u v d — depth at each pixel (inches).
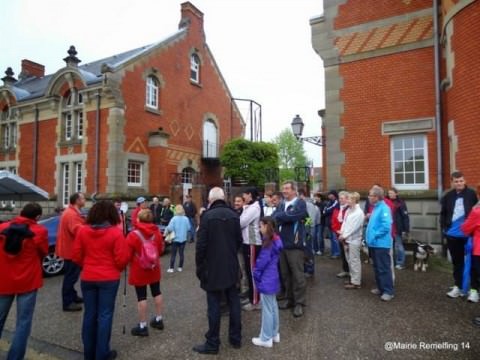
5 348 165.0
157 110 681.6
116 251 148.0
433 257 330.0
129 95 619.5
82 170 617.0
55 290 261.1
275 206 265.7
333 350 150.3
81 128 645.3
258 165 788.0
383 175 366.6
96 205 154.3
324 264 323.3
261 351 152.0
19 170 728.3
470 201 209.3
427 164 349.4
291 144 1654.8
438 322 176.1
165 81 710.5
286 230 201.5
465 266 205.6
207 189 797.9
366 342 156.7
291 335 167.3
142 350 155.6
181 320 191.3
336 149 390.6
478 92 273.1
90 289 147.4
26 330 146.7
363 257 342.6
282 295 227.1
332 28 402.0
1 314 146.8
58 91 666.8
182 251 318.0
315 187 1433.3
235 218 164.2
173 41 736.3
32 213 153.7
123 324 187.6
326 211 357.4
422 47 355.9
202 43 839.7
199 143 808.9
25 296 148.2
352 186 380.2
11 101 767.7
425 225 342.0
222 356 148.3
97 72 702.5
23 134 727.7
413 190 347.9
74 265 212.2
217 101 886.4
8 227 145.9
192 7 809.5
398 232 295.0
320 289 241.6
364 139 378.3
